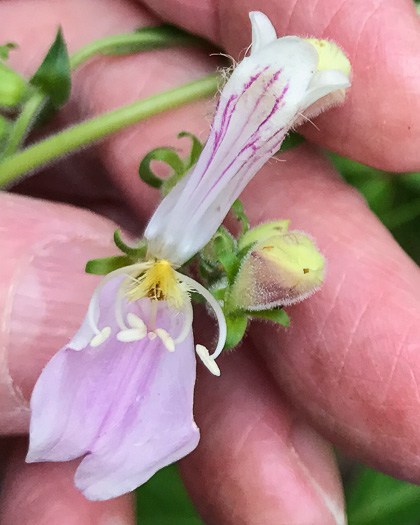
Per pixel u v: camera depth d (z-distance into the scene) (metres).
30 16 0.09
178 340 0.05
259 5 0.07
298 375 0.07
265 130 0.05
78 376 0.05
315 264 0.05
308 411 0.07
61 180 0.09
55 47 0.07
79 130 0.07
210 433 0.07
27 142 0.09
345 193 0.07
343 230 0.07
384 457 0.06
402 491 0.10
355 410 0.06
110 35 0.08
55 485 0.07
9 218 0.06
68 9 0.09
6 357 0.06
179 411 0.05
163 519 0.09
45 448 0.05
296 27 0.07
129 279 0.05
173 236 0.05
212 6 0.08
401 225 0.11
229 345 0.05
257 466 0.07
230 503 0.07
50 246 0.06
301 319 0.06
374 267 0.06
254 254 0.05
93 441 0.05
